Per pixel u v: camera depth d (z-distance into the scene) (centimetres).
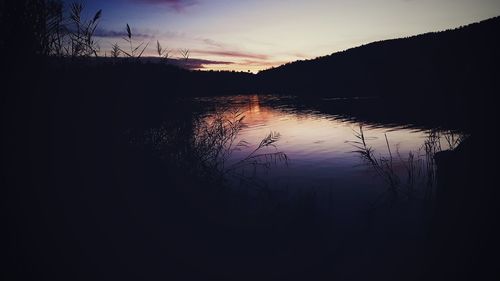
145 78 386
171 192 373
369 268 353
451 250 352
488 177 385
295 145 1245
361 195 613
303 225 423
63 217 268
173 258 297
